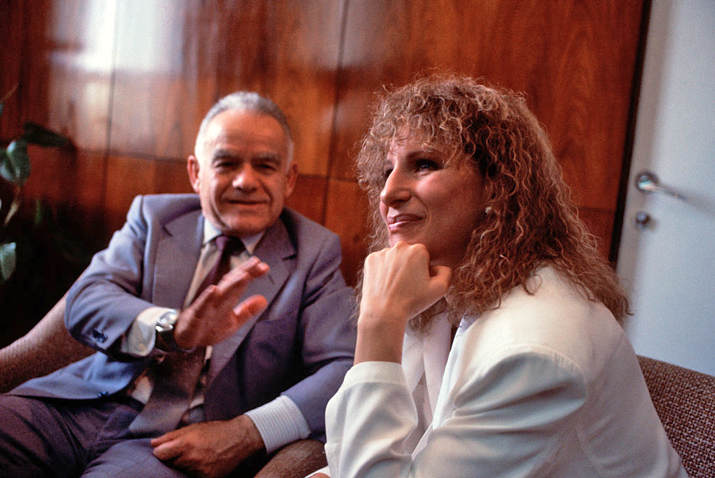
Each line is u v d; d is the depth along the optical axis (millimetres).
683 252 1765
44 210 2451
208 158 1562
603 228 1841
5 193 2555
